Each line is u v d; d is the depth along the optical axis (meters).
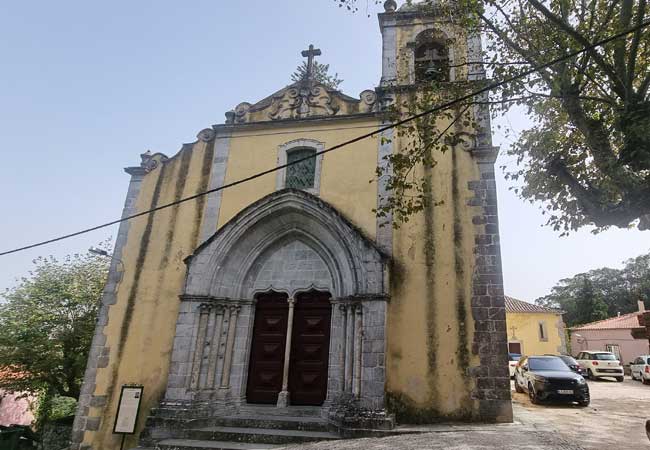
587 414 12.10
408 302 10.48
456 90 9.41
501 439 7.75
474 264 10.47
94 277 21.23
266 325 12.03
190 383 10.62
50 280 20.61
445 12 10.55
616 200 7.90
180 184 13.43
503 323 9.84
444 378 9.73
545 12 7.36
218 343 11.41
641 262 52.09
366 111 12.83
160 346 11.66
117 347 11.88
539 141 10.38
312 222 11.90
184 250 12.56
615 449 7.61
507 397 9.35
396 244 11.02
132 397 10.60
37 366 18.78
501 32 8.63
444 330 10.09
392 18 14.52
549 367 15.52
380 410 9.09
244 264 12.24
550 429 8.92
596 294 49.19
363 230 11.36
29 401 24.75
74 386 19.66
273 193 11.89
